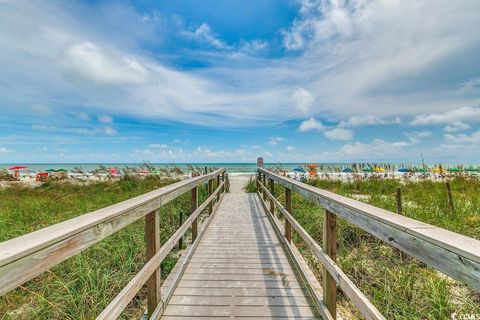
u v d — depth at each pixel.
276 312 2.14
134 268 3.20
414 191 7.72
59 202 6.88
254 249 3.64
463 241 0.81
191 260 3.25
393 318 2.34
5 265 0.75
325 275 1.97
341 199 1.71
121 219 1.46
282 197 7.00
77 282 2.77
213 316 2.09
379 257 3.46
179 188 2.70
